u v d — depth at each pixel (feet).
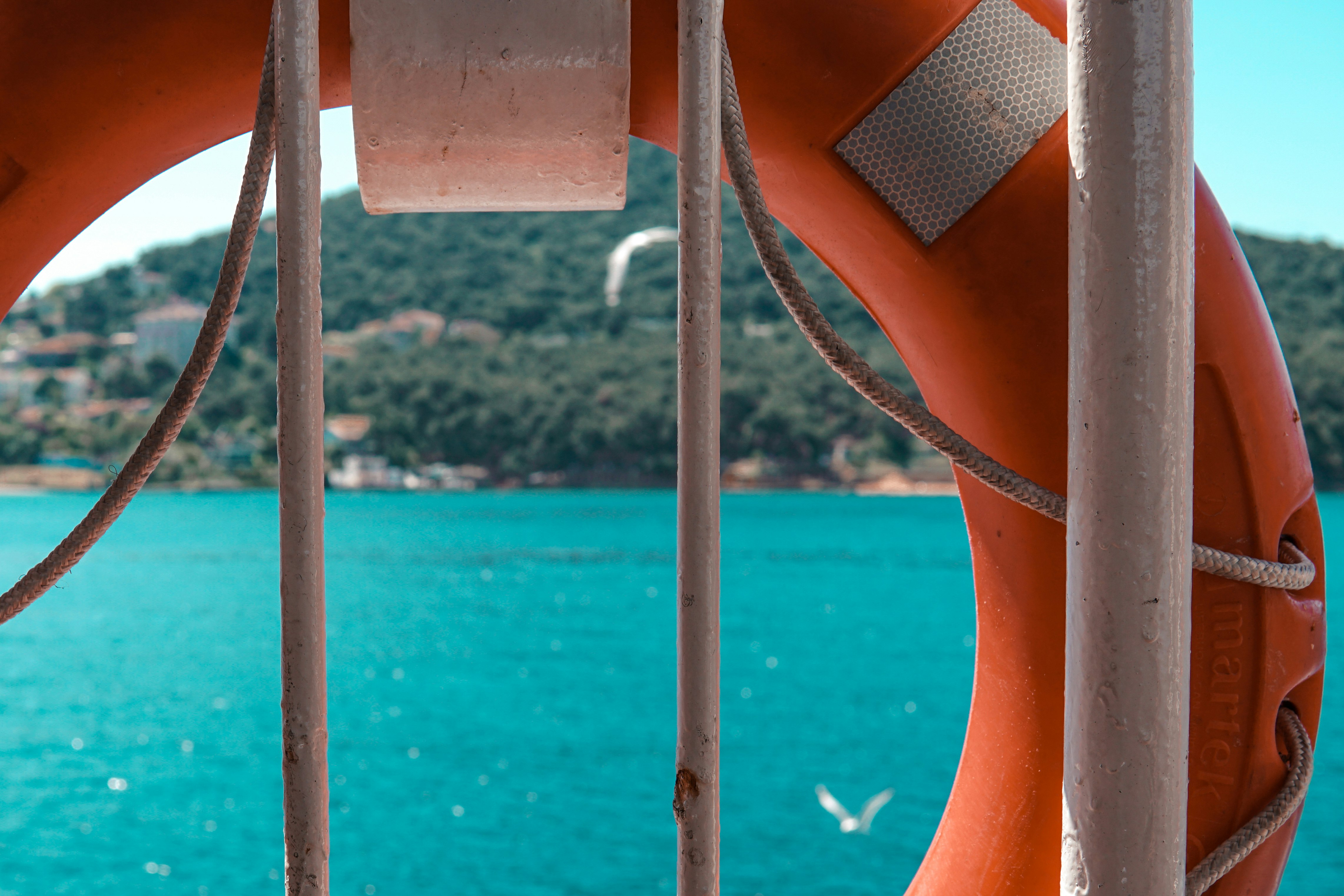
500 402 493.36
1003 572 5.26
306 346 3.30
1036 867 5.25
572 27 4.21
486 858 50.34
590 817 57.67
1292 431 5.08
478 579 198.70
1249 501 4.96
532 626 142.92
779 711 86.89
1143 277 3.13
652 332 524.52
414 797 61.82
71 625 139.95
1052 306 4.79
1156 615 3.16
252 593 175.11
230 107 4.74
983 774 5.49
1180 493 3.19
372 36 4.19
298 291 3.29
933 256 4.86
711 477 3.33
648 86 4.60
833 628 136.87
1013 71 4.76
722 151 4.15
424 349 504.84
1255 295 5.11
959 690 95.50
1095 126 3.14
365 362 499.92
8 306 5.00
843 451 467.11
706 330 3.33
